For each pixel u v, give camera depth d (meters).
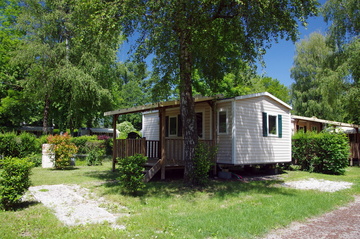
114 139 13.39
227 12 9.70
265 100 13.31
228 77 22.77
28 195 7.68
